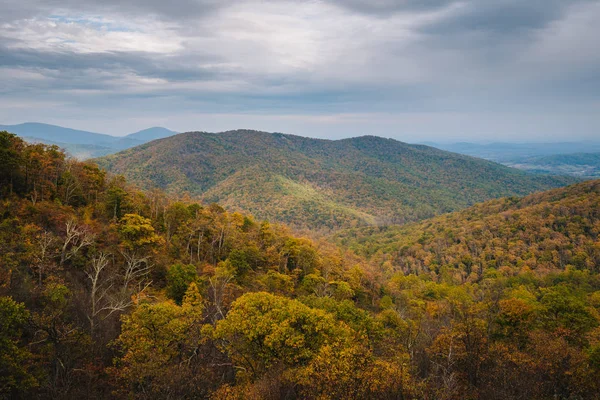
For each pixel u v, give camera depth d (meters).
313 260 66.88
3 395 18.81
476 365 26.75
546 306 39.38
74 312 29.16
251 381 23.56
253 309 26.14
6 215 39.81
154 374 21.16
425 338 36.12
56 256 35.56
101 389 23.27
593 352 27.44
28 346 22.75
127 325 24.59
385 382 19.75
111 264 41.66
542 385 24.78
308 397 20.27
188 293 36.78
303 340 24.48
